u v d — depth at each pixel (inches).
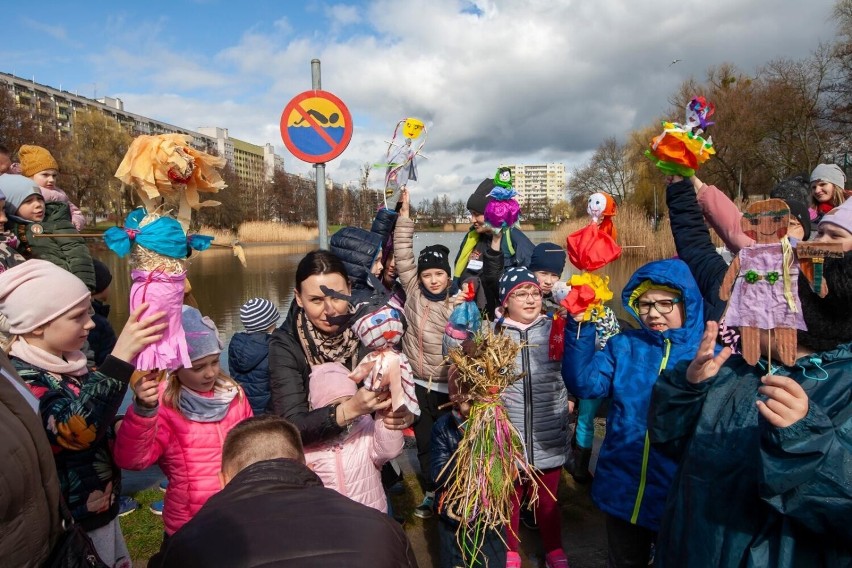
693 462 66.0
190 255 82.4
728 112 1236.5
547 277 169.3
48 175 182.9
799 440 51.9
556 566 119.6
